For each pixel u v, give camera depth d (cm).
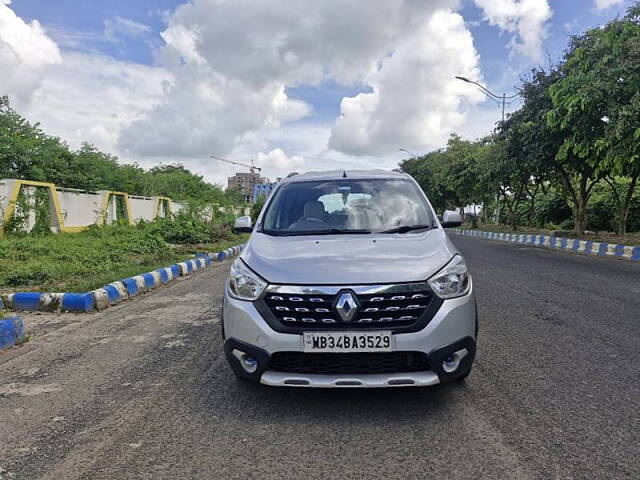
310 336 285
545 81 1580
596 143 1161
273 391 345
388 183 445
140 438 279
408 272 296
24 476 242
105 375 388
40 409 323
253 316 296
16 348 468
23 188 1568
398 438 272
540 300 662
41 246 1171
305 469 243
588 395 327
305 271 299
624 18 1112
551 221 3031
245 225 457
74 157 2506
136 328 541
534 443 263
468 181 3309
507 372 373
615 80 1149
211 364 410
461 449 259
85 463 253
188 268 1046
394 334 283
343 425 290
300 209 413
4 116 2267
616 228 2269
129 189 3231
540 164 1708
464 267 322
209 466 247
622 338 468
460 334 295
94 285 709
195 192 4331
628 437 269
